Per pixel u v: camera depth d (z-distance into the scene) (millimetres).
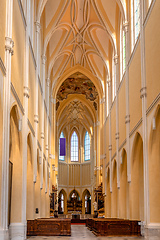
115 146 24797
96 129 40750
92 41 29234
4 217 9523
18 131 13727
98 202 33281
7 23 10672
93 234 18891
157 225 13961
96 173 38062
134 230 17250
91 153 47375
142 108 15602
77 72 35312
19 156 14164
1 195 9531
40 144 21984
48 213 28656
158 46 13391
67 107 45250
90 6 26047
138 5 18391
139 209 18078
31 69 17219
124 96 21094
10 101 11078
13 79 11805
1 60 9555
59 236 16828
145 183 14766
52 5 24656
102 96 33156
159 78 13195
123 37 23109
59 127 47031
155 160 14398
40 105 22047
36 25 20234
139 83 16719
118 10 24219
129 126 19328
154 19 14055
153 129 14133
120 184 22219
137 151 18234
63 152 37219
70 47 30750
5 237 9289
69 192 49625
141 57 15938
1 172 9641
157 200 14258
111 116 27469
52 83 32875
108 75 28859
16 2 12344
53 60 29406
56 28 26359
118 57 24625
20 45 13609
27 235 16844
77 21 27891
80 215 43375
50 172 30422
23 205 14336
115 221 17297
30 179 17766
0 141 9742
